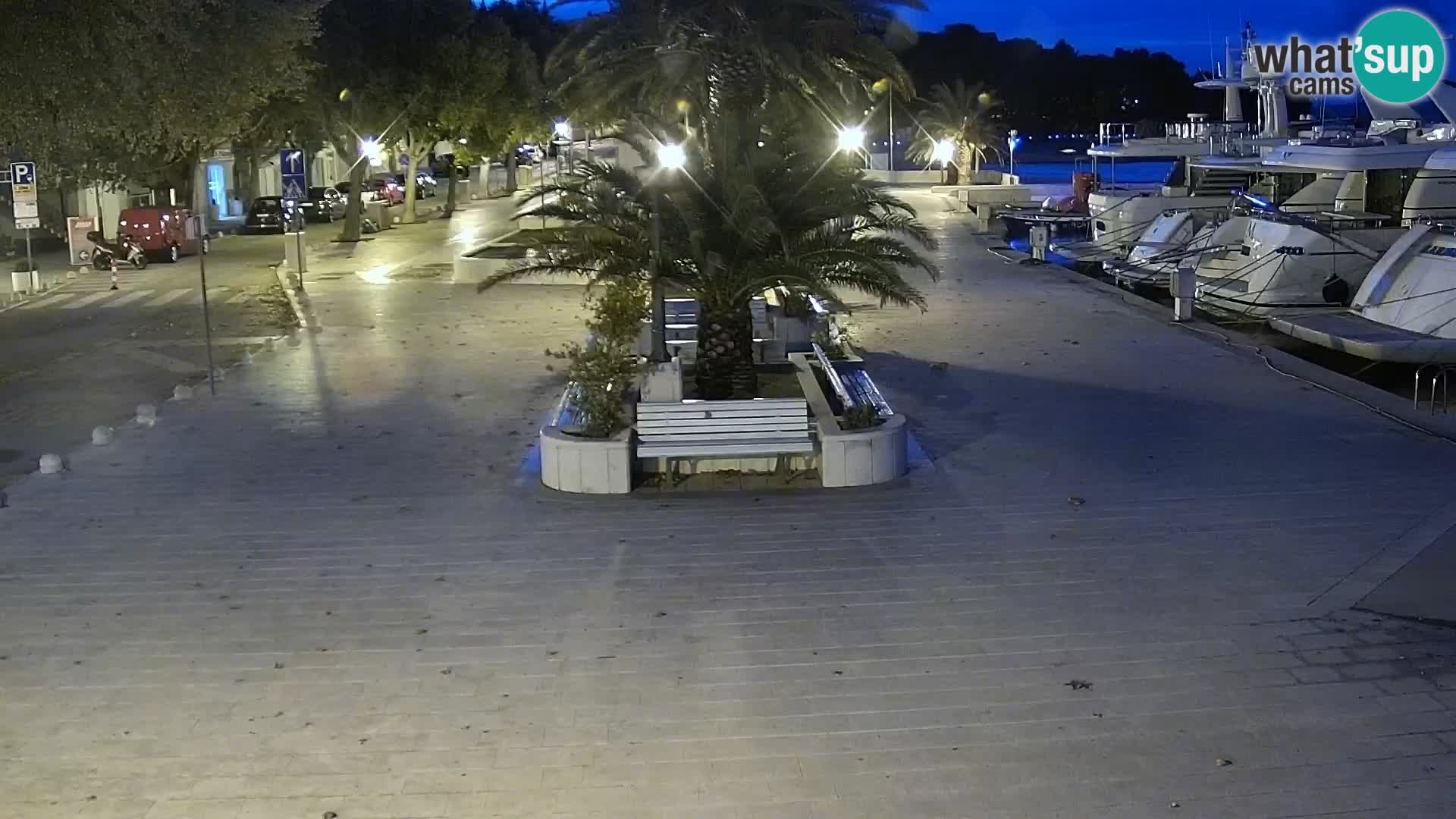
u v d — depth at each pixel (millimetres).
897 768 5605
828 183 11602
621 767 5652
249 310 22875
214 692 6539
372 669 6809
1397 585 7766
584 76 29391
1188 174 32125
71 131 19203
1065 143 101750
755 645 7055
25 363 17875
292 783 5555
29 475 11164
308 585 8180
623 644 7102
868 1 26031
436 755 5805
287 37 23078
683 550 8766
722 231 11461
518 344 17703
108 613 7738
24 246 35750
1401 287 19312
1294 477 10367
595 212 11789
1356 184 25719
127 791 5512
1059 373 15039
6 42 16734
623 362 10875
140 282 27875
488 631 7336
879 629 7262
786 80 25422
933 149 60125
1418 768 5520
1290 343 19969
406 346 17719
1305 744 5762
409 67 40125
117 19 17203
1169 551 8555
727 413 10500
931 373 15125
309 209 45469
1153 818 5156
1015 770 5566
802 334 15711
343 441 12195
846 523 9297
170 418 13320
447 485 10547
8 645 7227
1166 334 17859
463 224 43906
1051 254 31031
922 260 12414
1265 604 7527
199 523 9594
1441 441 11445
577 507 9836
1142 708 6164
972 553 8602
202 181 41406
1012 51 99562
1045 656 6824
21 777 5656
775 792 5410
